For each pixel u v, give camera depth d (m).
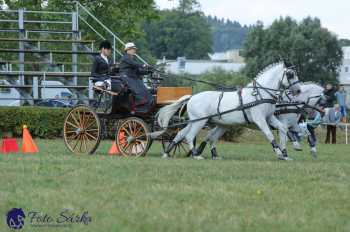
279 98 18.02
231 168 14.89
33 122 27.27
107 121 19.61
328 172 14.59
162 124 18.16
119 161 16.02
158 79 18.77
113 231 9.13
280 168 15.06
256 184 12.66
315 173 14.40
